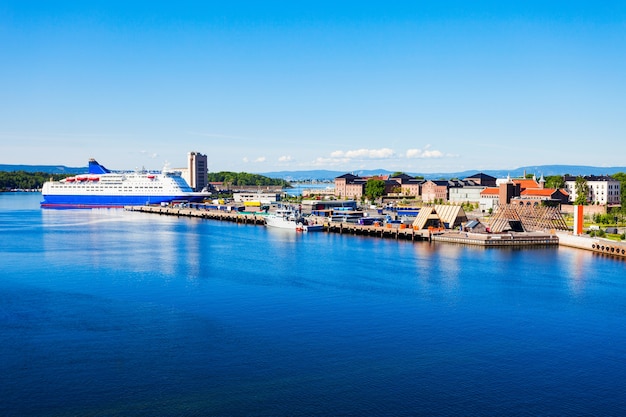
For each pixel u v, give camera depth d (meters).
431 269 126.88
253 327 81.81
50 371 65.75
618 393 61.19
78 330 80.06
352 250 159.25
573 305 94.69
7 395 59.94
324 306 93.06
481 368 67.31
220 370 66.31
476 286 108.56
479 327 82.38
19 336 77.31
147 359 69.31
